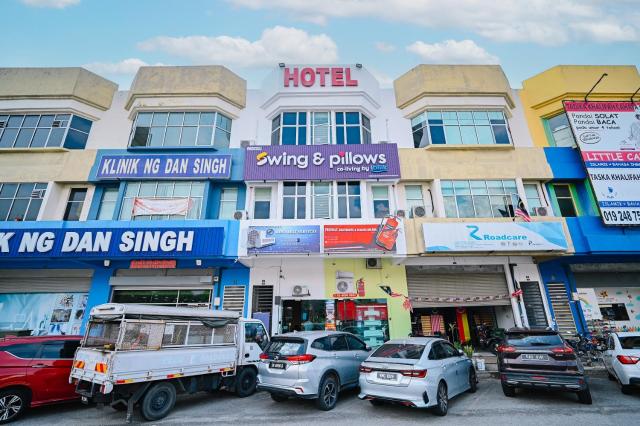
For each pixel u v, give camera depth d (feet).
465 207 42.29
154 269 41.81
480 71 48.57
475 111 47.16
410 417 19.89
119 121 48.93
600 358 35.65
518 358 23.03
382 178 42.68
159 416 20.54
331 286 41.73
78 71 47.96
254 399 25.53
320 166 42.83
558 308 42.14
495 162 44.14
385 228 38.11
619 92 46.91
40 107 45.96
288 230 37.73
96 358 19.81
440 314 46.32
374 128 48.32
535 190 44.93
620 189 39.73
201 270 41.93
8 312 40.93
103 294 40.68
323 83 47.60
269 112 48.21
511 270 43.04
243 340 27.58
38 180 42.73
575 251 38.17
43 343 22.76
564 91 47.16
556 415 19.72
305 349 21.90
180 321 23.04
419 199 44.55
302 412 21.44
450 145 44.39
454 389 22.44
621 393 24.70
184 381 22.94
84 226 37.65
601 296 43.52
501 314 45.27
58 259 36.91
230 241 37.76
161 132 45.55
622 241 37.78
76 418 20.89
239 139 47.62
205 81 47.39
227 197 44.62
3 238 35.53
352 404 23.08
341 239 37.40
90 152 44.21
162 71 47.73
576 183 44.96
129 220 39.78
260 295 41.70
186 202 41.70
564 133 47.44
